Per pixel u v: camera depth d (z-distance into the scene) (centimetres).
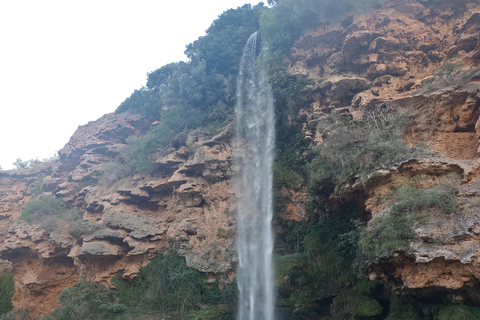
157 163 2850
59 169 3750
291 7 2595
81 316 2086
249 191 2447
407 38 2164
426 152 1441
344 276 1680
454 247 1106
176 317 2045
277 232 2256
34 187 3791
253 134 2625
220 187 2527
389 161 1459
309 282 1797
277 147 2495
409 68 2108
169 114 3050
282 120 2550
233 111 2905
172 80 3228
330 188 1789
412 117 1678
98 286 2400
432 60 2108
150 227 2572
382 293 1535
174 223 2491
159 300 2180
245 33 3322
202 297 2123
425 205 1227
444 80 1688
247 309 2002
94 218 2919
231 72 3175
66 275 2778
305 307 1747
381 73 2130
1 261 2953
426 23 2220
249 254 2197
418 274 1178
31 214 3088
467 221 1119
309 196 2188
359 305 1505
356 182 1548
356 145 1655
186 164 2612
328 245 1812
